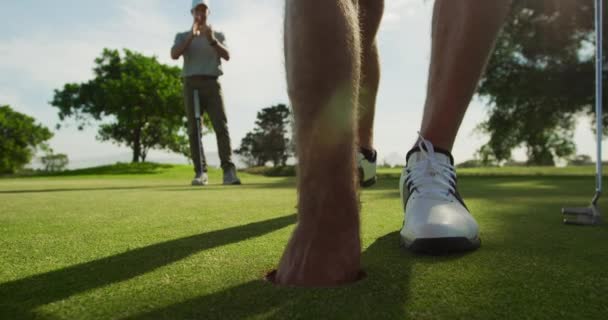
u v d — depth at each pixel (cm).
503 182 448
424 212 95
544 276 73
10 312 60
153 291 68
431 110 108
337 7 63
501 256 88
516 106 1165
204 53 541
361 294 64
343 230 69
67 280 76
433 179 102
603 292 65
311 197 68
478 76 105
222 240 112
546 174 724
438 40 106
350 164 68
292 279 69
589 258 86
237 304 61
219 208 197
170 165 1953
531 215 154
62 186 517
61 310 60
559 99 1112
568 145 1241
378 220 147
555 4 1066
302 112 65
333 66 63
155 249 102
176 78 2834
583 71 1081
